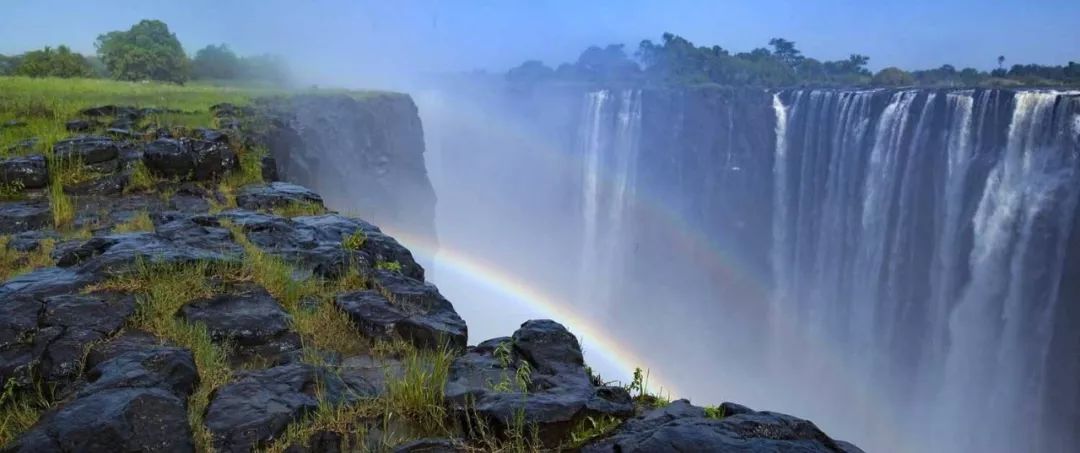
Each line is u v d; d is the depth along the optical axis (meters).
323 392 4.41
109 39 33.38
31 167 9.34
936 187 32.59
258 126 14.87
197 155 10.75
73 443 3.48
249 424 3.91
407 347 5.43
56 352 4.65
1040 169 27.91
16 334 4.78
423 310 6.12
